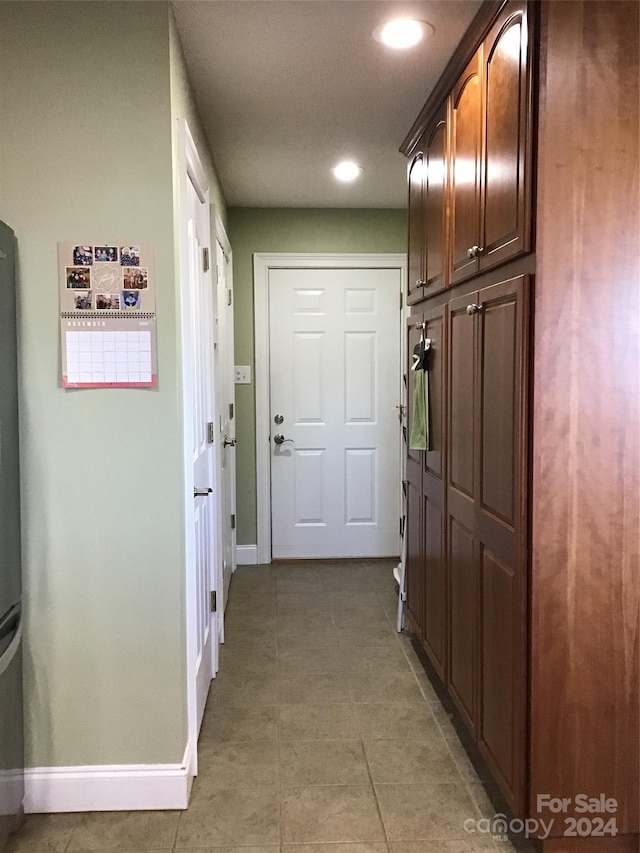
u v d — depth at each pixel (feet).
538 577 5.45
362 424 14.89
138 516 6.54
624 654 5.57
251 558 14.79
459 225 7.22
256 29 6.82
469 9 6.47
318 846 6.02
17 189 6.26
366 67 7.72
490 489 6.28
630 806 5.69
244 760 7.35
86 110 6.25
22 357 6.36
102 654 6.59
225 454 12.32
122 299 6.38
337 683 9.17
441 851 5.95
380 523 15.02
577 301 5.32
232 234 14.34
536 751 5.56
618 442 5.44
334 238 14.52
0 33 6.18
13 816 6.17
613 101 5.23
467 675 7.12
